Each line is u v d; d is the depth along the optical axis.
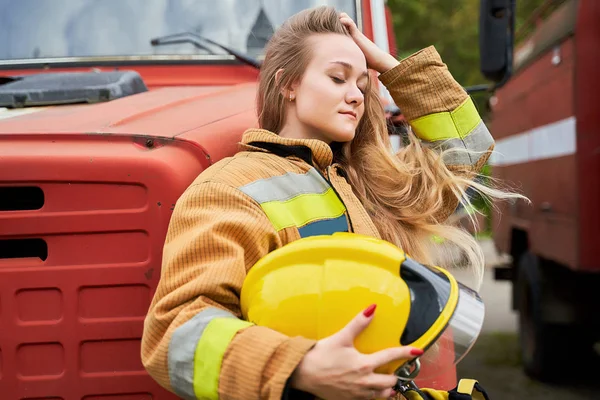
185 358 1.56
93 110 2.30
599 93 4.52
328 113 2.01
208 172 1.88
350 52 2.04
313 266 1.62
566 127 4.95
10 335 1.92
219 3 3.40
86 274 1.92
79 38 3.36
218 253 1.68
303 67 2.04
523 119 6.61
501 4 3.55
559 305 5.26
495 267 6.63
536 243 5.75
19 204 1.98
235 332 1.53
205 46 3.33
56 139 1.98
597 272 4.88
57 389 1.93
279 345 1.50
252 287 1.66
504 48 3.58
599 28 4.60
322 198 1.96
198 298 1.62
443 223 2.37
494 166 8.20
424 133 2.40
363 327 1.50
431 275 1.60
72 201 1.92
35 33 3.37
